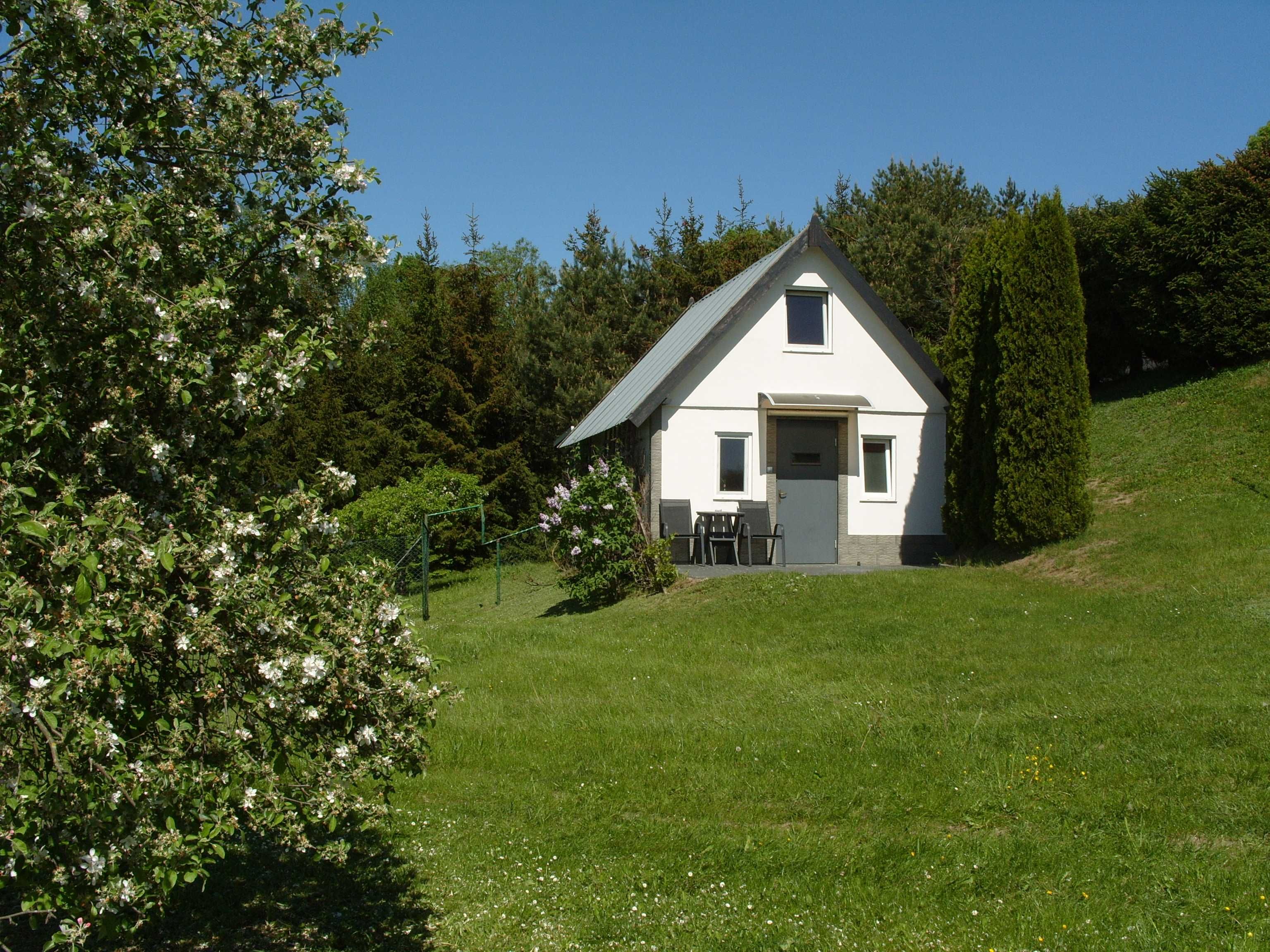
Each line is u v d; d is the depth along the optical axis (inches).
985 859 242.5
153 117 180.9
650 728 362.3
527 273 1605.6
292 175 194.9
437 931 219.1
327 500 179.2
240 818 162.7
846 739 333.7
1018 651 421.4
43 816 132.0
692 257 1424.7
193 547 148.3
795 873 242.7
